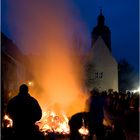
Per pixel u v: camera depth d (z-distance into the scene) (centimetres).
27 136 1063
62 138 1544
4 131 1155
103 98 1395
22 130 1063
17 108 1064
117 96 2306
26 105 1067
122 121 1714
